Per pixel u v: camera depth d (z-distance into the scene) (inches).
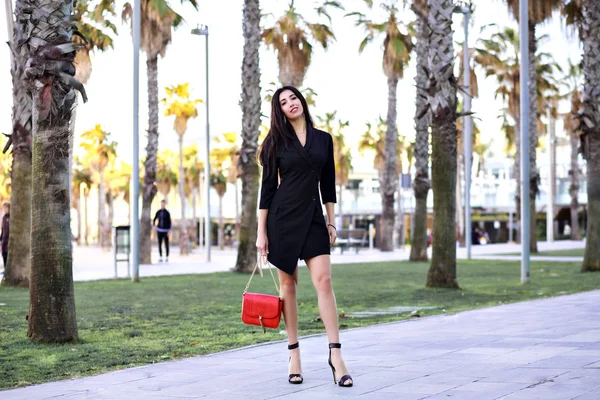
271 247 221.9
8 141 586.9
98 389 220.7
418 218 1062.4
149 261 1070.4
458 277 732.7
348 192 2824.8
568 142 2906.0
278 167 222.2
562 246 1759.4
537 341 286.5
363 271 834.8
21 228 601.3
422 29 1037.8
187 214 3590.1
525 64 642.8
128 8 1077.8
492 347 274.8
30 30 313.9
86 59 1192.2
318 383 218.7
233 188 3449.8
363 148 2829.7
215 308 458.6
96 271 878.4
